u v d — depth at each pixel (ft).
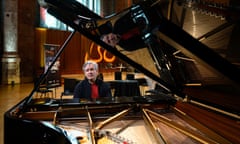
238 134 4.93
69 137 4.56
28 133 5.29
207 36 3.98
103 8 52.39
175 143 5.42
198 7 3.56
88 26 4.59
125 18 4.19
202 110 6.50
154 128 6.17
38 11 38.86
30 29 36.35
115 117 6.77
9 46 33.50
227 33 3.73
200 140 5.13
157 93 9.98
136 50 5.36
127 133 6.43
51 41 39.91
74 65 43.91
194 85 6.01
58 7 4.41
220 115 5.57
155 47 5.25
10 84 33.60
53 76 21.67
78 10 4.62
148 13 3.76
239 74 3.32
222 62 3.30
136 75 33.63
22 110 6.86
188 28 4.00
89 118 6.76
